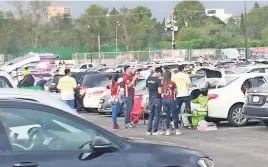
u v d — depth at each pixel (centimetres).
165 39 10788
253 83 1541
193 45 8675
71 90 1603
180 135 1396
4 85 1102
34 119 520
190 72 2541
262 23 10044
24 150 500
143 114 1702
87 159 514
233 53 6694
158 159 549
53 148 514
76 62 7319
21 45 9106
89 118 1952
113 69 3494
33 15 9744
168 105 1395
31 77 1489
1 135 496
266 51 6556
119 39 10500
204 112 1502
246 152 1120
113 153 531
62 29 10244
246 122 1550
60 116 532
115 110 1573
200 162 573
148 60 6769
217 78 1556
